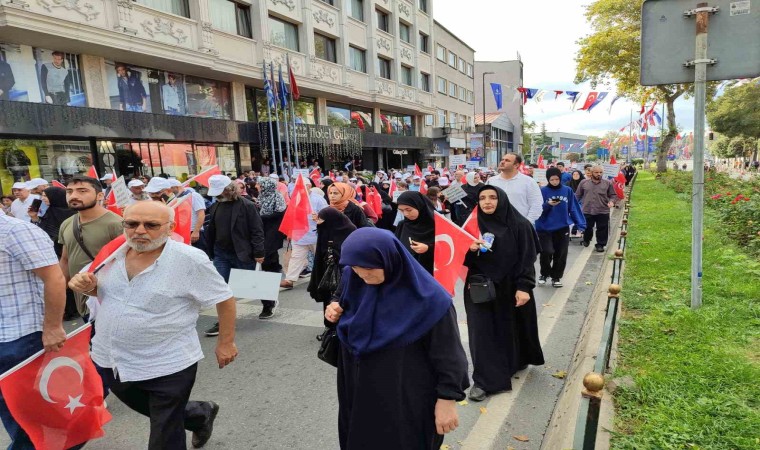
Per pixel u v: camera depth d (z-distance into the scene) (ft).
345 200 18.04
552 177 24.09
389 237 6.63
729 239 28.17
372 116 103.09
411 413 6.71
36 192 29.35
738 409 9.59
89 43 44.37
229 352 9.38
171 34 53.42
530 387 13.41
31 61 43.57
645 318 15.38
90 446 11.24
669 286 19.16
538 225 24.27
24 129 40.63
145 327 8.26
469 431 11.37
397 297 6.64
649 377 11.14
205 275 8.79
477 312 12.82
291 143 71.67
